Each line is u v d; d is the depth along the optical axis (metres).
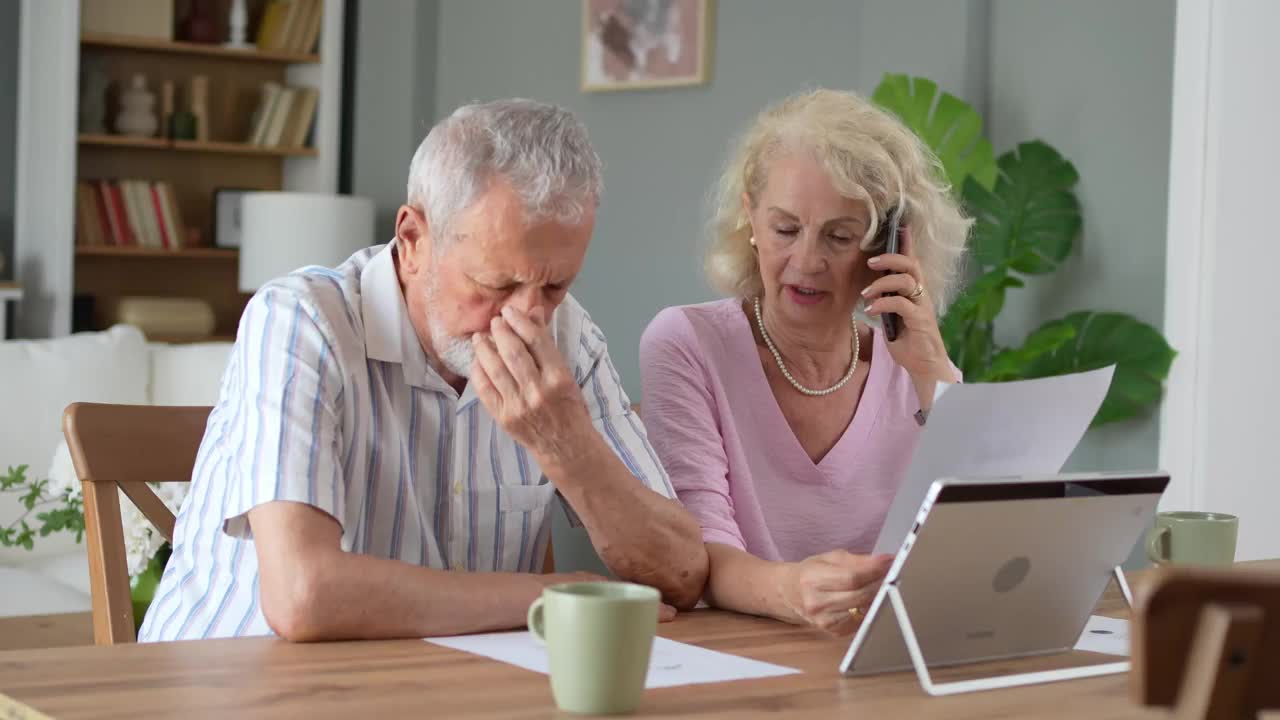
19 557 3.52
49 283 5.59
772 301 1.96
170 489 2.10
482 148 1.40
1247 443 3.52
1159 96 3.70
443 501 1.70
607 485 1.52
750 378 1.98
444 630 1.36
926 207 1.98
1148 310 3.73
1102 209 3.82
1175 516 1.59
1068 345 3.76
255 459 1.45
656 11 5.00
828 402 2.02
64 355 3.65
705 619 1.50
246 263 5.59
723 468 1.93
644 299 5.10
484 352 1.45
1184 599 0.66
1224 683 0.65
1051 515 1.23
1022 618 1.29
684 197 4.96
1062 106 3.91
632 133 5.13
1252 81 3.47
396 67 5.95
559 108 1.44
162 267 6.19
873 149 1.90
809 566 1.46
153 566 2.06
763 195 1.94
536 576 1.44
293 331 1.54
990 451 1.41
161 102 6.03
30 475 3.52
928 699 1.14
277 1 6.05
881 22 4.27
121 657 1.21
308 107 6.06
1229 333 3.53
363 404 1.60
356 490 1.61
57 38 5.55
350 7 6.21
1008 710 1.11
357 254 1.71
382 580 1.34
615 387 1.82
